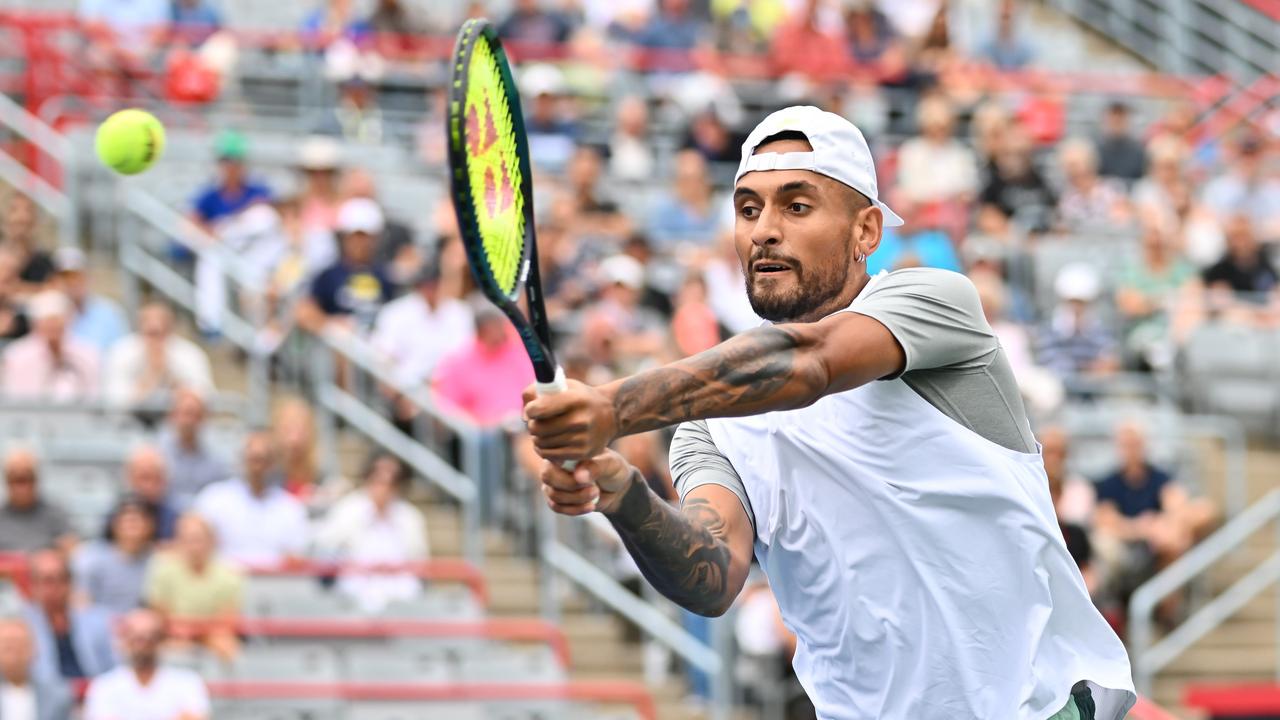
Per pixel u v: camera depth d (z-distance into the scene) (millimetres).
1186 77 64500
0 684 28562
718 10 59125
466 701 31859
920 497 11859
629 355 40062
